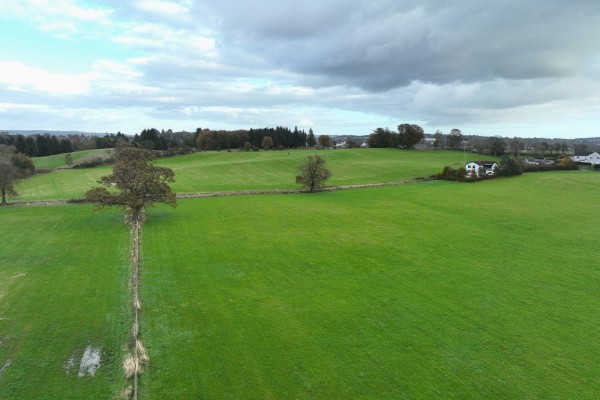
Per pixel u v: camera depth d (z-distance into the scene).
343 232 49.66
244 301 30.08
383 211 62.56
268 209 63.72
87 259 38.78
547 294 31.53
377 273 35.88
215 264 38.00
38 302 29.33
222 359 22.64
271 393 19.84
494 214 60.22
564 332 25.84
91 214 59.06
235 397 19.53
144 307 28.84
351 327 26.28
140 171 55.12
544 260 39.41
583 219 56.97
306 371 21.58
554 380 21.03
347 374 21.34
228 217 57.75
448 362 22.50
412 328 26.20
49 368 21.59
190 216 58.34
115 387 20.14
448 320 27.30
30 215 57.97
